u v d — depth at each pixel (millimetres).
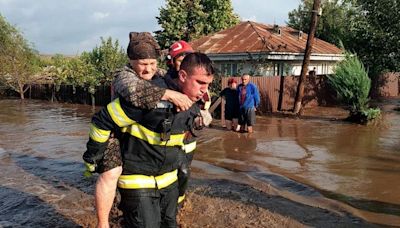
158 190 3225
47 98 25281
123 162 3121
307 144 10578
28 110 19500
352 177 7465
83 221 5270
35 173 7512
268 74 21781
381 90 27203
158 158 3117
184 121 3164
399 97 26938
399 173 7762
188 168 4750
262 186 6742
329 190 6699
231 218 5340
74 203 5906
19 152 9398
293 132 12484
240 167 8109
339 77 15008
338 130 12883
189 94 3047
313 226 5145
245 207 5734
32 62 27641
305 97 19266
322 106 19766
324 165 8352
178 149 3266
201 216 5387
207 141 10945
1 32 26531
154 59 3324
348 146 10328
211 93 15023
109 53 21594
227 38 24641
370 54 24516
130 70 3252
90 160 3090
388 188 6828
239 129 12578
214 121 14469
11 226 5145
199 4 35344
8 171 7668
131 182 3129
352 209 5770
